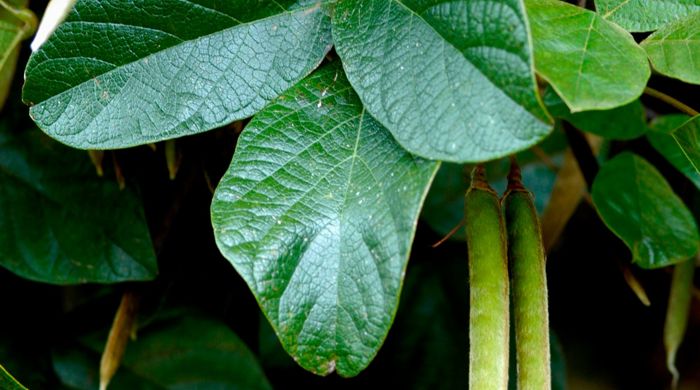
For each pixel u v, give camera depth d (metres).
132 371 0.58
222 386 0.58
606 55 0.42
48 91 0.46
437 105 0.42
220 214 0.43
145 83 0.46
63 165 0.55
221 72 0.46
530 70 0.40
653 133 0.56
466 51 0.41
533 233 0.46
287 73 0.46
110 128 0.45
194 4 0.45
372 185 0.43
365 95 0.43
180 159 0.54
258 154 0.44
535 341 0.45
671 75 0.45
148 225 0.57
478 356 0.44
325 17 0.46
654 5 0.46
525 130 0.40
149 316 0.57
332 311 0.43
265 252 0.43
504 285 0.44
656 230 0.54
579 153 0.58
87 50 0.45
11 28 0.51
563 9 0.44
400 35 0.43
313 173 0.44
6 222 0.55
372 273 0.43
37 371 0.58
